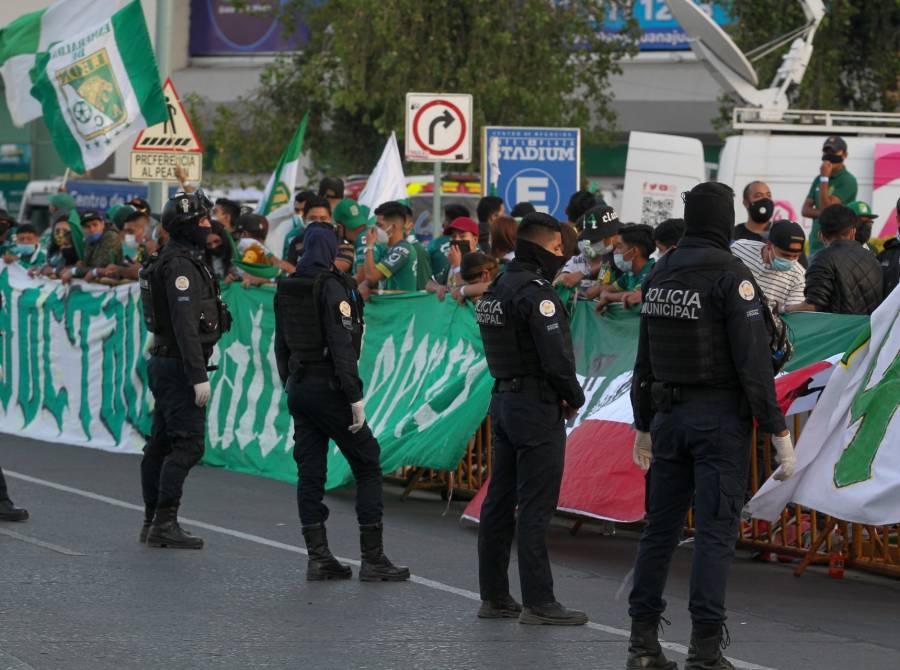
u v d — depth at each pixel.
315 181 83.88
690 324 17.12
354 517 29.12
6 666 16.86
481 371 28.56
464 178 68.44
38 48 41.78
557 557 25.66
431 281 31.58
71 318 40.62
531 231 20.02
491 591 20.31
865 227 30.84
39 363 42.09
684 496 17.62
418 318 31.22
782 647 18.94
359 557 24.89
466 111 39.22
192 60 108.88
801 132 46.25
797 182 45.41
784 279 26.22
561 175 40.28
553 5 74.31
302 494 22.92
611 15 90.75
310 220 31.17
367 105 72.94
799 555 24.44
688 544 26.45
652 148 49.53
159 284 25.08
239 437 35.81
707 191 17.52
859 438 21.77
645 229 26.39
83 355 40.19
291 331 22.84
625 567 24.75
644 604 17.55
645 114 96.56
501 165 40.00
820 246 37.34
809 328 23.78
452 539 26.89
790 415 23.55
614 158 97.88
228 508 29.75
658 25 96.81
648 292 17.72
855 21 68.12
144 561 23.78
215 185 82.94
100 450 38.81
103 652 17.73
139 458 37.16
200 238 25.47
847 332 23.23
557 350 19.50
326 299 22.34
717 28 48.97
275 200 46.69
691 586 17.06
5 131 113.12
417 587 22.39
